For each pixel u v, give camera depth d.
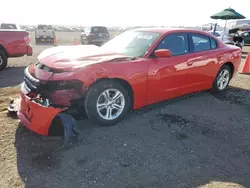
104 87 3.36
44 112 2.94
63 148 3.04
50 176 2.54
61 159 2.82
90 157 2.87
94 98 3.31
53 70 3.21
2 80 6.30
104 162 2.79
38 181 2.46
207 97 5.21
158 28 4.59
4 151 2.92
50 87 3.19
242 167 2.83
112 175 2.58
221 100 5.07
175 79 4.19
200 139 3.41
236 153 3.11
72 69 3.12
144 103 3.89
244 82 6.76
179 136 3.45
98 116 3.41
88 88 3.24
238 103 4.94
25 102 3.22
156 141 3.29
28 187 2.37
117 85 3.48
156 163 2.82
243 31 21.25
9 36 7.57
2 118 3.77
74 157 2.86
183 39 4.40
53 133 3.21
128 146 3.13
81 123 3.67
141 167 2.73
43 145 3.09
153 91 3.91
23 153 2.90
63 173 2.59
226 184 2.51
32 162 2.75
